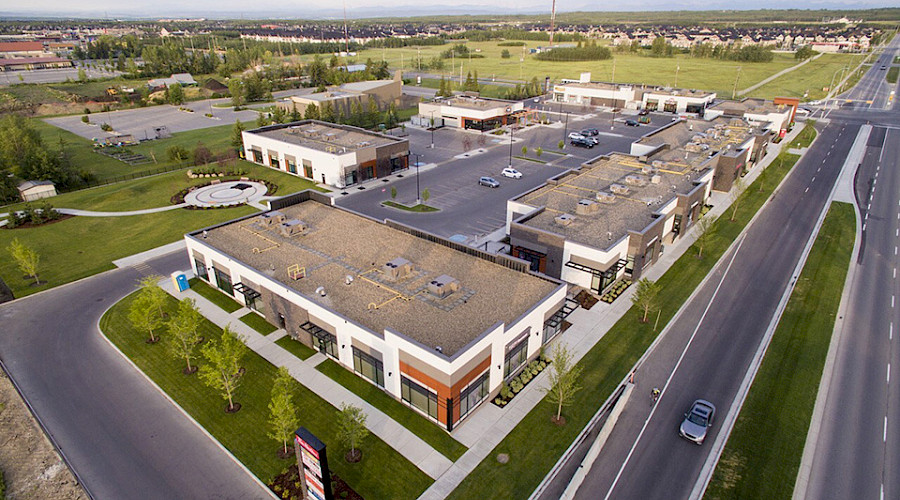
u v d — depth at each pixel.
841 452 27.59
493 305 33.94
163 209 62.41
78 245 53.19
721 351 36.12
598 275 41.16
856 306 41.66
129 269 48.22
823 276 46.12
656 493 25.19
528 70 188.75
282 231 44.88
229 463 27.16
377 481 25.80
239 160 81.44
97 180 75.06
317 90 127.25
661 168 60.94
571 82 139.50
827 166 77.44
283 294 36.00
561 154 85.44
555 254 43.50
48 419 30.23
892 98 129.38
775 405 30.98
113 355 36.06
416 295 35.16
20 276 46.94
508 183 71.19
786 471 26.39
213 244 43.12
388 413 30.42
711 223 50.47
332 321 33.00
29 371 34.44
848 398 31.61
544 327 35.44
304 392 32.12
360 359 32.69
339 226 46.72
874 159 80.81
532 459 27.28
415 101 128.38
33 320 40.16
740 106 97.44
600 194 51.22
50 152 74.81
